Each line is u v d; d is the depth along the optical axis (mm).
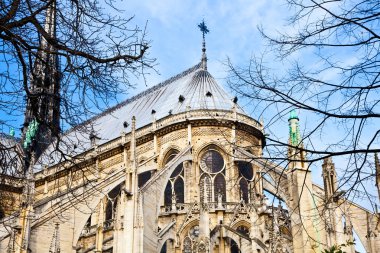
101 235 57594
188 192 66062
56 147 19156
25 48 16922
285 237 52656
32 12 16859
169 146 70125
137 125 78188
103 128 87438
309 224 42500
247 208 59281
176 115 70750
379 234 50438
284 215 56406
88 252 65188
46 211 53625
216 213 61125
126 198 51750
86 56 17281
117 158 74812
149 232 52531
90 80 17891
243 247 54375
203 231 52781
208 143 68062
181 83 81500
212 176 66938
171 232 58906
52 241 51094
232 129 68312
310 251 41719
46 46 18250
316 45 14430
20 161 19938
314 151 14852
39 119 18125
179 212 61469
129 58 17781
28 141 21125
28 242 49344
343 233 45000
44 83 18094
